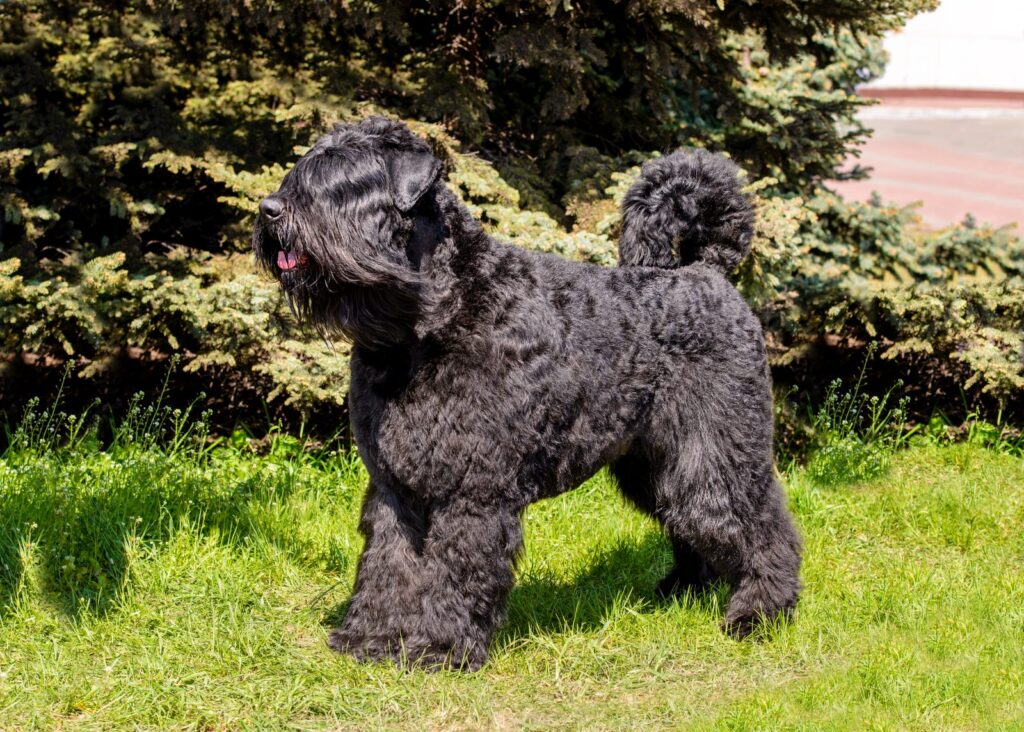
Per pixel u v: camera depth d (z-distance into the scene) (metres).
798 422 6.63
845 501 6.03
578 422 3.88
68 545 4.59
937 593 4.75
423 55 7.08
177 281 5.96
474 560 3.71
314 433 6.50
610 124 7.55
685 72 6.80
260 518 5.01
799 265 7.02
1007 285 7.11
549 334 3.73
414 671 3.78
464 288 3.65
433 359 3.60
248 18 6.47
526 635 4.23
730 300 4.23
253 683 3.74
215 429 6.52
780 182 7.54
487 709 3.67
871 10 6.61
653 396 4.10
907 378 7.56
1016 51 31.73
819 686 3.84
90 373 6.17
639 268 4.18
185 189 7.05
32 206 6.61
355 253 3.42
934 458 6.86
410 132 3.73
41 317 5.73
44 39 7.16
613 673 3.99
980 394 7.41
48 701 3.56
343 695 3.67
